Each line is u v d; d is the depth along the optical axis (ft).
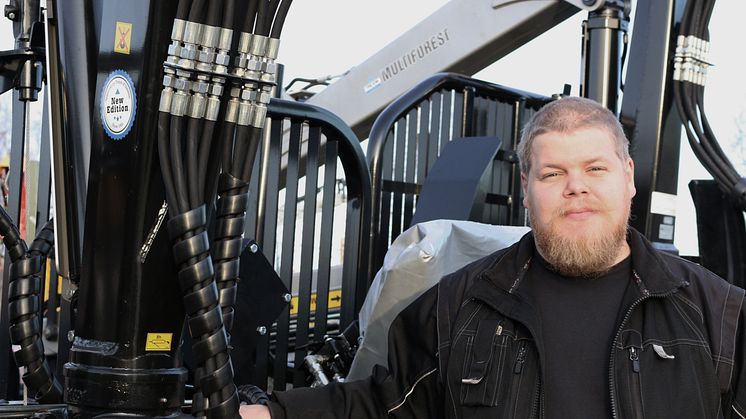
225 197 5.72
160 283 5.96
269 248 9.82
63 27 6.29
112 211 5.92
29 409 6.66
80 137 6.23
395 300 8.20
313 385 9.18
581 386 6.43
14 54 8.08
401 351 7.11
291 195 10.01
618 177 6.64
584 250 6.57
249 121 5.70
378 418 7.00
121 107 5.87
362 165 10.48
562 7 13.34
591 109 6.75
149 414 5.90
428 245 8.18
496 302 6.74
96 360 5.93
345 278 10.59
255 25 5.69
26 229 9.21
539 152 6.72
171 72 5.54
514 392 6.47
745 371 6.42
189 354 8.25
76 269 6.39
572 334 6.59
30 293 6.67
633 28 10.09
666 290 6.49
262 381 9.57
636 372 6.33
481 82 12.66
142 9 5.80
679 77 9.75
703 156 9.75
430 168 12.05
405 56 14.85
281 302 9.05
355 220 10.55
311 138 10.18
